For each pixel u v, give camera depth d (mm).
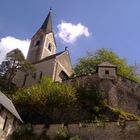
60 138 26719
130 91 39312
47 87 38000
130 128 25391
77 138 26047
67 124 27828
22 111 34594
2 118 26688
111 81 39875
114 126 26078
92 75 41156
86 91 38094
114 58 52000
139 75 50594
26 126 28531
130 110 37562
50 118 33969
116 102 37906
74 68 53625
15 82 52688
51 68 51594
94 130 26531
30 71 51938
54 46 65562
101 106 35438
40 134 27922
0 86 44812
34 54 62156
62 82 42781
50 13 71250
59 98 35500
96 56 52844
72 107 34812
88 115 33812
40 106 35062
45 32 64875
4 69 48875
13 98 36688
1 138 26250
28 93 36406
